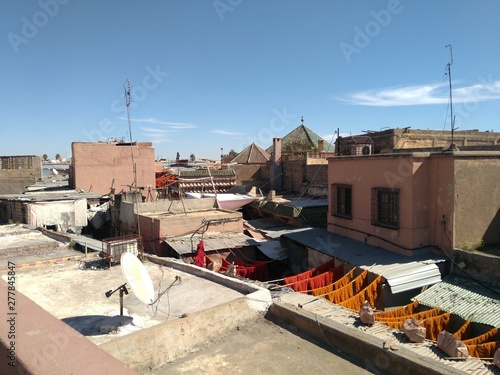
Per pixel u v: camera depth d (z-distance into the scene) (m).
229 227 17.77
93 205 22.06
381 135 19.36
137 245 9.54
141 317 5.80
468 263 10.17
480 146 15.45
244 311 5.05
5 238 13.30
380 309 9.90
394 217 11.96
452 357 5.56
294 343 4.57
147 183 29.08
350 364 4.13
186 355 4.22
